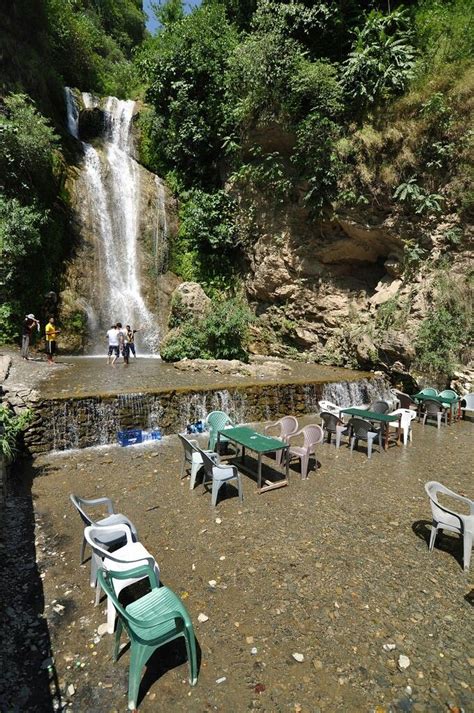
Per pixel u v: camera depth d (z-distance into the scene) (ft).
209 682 9.28
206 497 19.01
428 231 41.98
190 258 60.34
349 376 39.75
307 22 46.21
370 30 44.55
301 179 48.73
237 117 52.70
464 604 12.00
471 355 37.88
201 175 63.16
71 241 52.19
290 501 18.80
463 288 38.91
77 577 13.11
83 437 25.36
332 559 14.14
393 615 11.48
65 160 54.95
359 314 48.03
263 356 54.34
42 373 35.81
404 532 16.17
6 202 44.01
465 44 40.52
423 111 40.75
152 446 25.91
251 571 13.38
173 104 59.93
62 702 8.82
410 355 40.24
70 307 49.21
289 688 9.14
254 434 22.11
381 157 43.65
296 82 44.24
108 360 43.42
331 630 10.87
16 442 22.88
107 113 67.56
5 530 15.89
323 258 50.96
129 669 9.18
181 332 47.03
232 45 56.49
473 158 38.65
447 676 9.52
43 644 10.38
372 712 8.57
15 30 56.34
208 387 30.35
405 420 28.25
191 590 12.46
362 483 21.21
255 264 55.62
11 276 43.88
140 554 12.26
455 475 22.67
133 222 58.65
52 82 61.57
